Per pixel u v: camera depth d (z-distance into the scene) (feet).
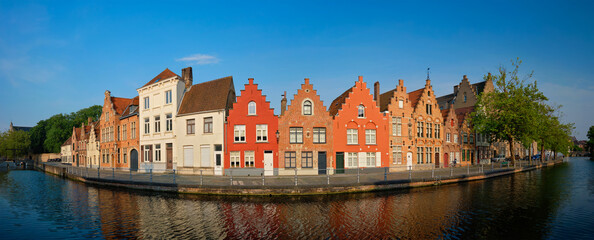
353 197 71.51
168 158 115.75
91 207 65.36
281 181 82.48
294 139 104.99
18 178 135.64
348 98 111.24
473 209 60.75
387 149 115.34
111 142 145.69
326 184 74.28
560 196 72.90
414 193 76.54
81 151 194.18
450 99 194.08
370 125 113.91
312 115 106.22
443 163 135.95
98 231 49.39
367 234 46.52
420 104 128.77
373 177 92.94
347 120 110.52
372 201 67.56
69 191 88.17
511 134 132.67
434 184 88.12
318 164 105.91
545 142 179.22
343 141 109.19
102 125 157.69
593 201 67.67
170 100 115.85
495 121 135.74
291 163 103.96
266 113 104.01
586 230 48.42
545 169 147.43
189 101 114.01
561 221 53.01
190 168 108.37
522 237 45.44
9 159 330.13
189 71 120.98
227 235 46.47
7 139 318.86
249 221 53.21
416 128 126.00
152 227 50.72
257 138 103.55
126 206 65.31
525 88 136.87
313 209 60.80
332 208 61.52
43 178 135.23
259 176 92.99
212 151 104.27
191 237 45.88
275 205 64.13
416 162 124.67
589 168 154.61
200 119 107.45
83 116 277.03
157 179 91.09
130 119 133.90
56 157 295.07
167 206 64.34
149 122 123.34
